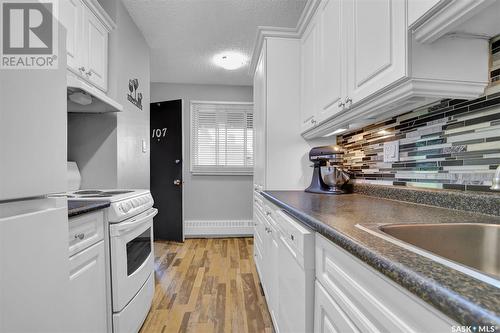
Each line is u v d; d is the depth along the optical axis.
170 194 3.45
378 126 1.51
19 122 0.64
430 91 0.84
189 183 3.67
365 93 1.03
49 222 0.74
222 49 2.71
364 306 0.54
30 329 0.67
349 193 1.70
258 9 2.06
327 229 0.69
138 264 1.56
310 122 1.72
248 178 3.75
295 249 0.94
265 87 1.98
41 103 0.71
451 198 0.99
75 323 1.00
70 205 1.14
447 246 0.75
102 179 1.92
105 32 1.85
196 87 3.71
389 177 1.42
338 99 1.29
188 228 3.62
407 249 0.50
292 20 2.21
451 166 1.02
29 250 0.67
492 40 0.84
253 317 1.66
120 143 1.98
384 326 0.47
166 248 3.12
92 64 1.68
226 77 3.47
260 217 2.06
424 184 1.16
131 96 2.20
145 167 2.54
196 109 3.74
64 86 0.81
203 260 2.70
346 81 1.19
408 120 1.26
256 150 2.41
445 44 0.82
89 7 1.62
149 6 2.03
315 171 1.80
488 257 0.75
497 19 0.71
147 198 1.72
